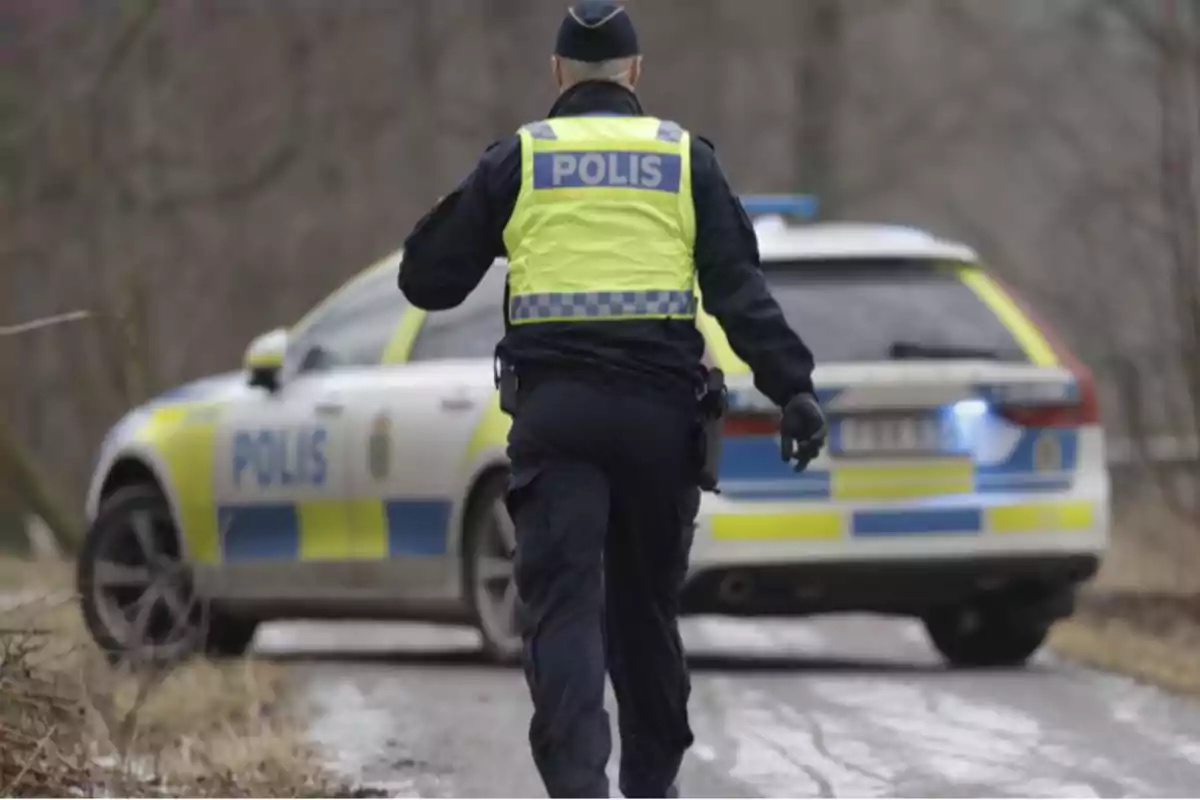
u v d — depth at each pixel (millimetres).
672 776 20125
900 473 31594
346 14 87938
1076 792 23375
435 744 26078
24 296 73812
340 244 89062
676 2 103688
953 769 24672
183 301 83812
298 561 34594
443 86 92750
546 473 19000
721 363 31391
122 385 53688
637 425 18938
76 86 74250
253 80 85188
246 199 84438
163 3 69062
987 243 106438
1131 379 46156
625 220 19219
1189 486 43219
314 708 28562
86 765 22562
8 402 64438
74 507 74000
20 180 73812
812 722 27953
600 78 19859
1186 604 39875
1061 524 32062
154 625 35531
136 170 80750
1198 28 50281
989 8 106375
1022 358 32531
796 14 93562
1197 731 27266
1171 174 40688
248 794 22656
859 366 31703
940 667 34562
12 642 23219
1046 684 31766
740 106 103250
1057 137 91625
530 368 19141
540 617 18891
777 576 31297
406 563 33594
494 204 19422
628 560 19516
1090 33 89562
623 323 19016
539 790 23422
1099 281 56656
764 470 31266
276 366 34781
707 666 34719
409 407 33656
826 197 86312
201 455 35438
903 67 107438
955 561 31672
